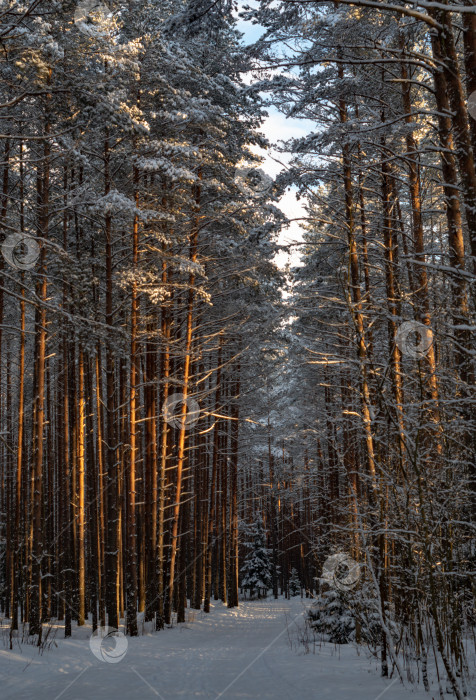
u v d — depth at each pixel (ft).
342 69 48.29
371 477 24.17
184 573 72.23
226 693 27.48
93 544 64.23
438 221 67.77
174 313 69.26
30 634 48.96
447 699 20.51
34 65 33.47
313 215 48.80
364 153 49.16
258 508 160.04
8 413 88.53
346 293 24.85
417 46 45.47
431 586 19.89
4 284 52.65
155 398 68.13
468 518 22.70
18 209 55.57
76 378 65.57
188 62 59.21
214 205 64.54
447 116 27.27
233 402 85.25
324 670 30.63
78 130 44.68
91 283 51.26
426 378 21.38
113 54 42.83
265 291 72.33
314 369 69.26
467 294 22.33
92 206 48.62
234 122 62.28
